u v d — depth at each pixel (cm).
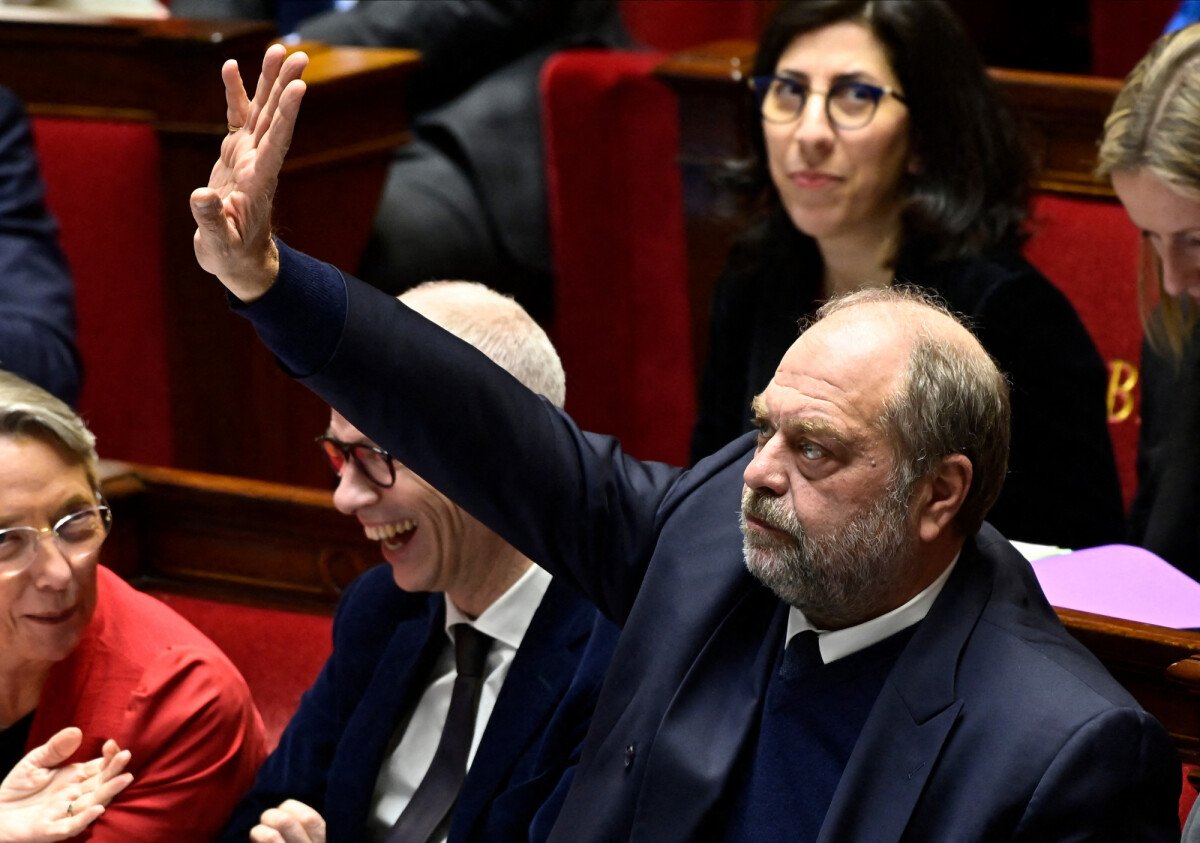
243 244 662
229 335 1509
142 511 1104
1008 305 1093
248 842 873
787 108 1144
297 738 894
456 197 1717
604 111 1675
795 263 1201
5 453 801
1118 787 618
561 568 769
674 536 746
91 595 829
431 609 874
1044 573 915
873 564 660
